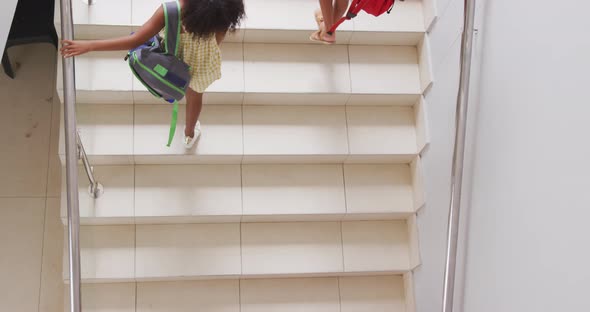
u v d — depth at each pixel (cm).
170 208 426
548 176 283
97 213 420
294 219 441
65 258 421
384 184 448
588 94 258
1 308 451
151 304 430
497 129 328
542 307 285
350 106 454
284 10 445
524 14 310
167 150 427
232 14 349
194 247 431
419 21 452
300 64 448
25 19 477
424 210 427
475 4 365
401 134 450
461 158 333
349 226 447
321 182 444
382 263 441
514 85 314
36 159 489
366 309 443
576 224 262
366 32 446
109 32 436
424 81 441
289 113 447
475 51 360
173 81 367
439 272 398
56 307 455
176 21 348
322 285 445
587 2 262
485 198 335
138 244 428
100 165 432
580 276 259
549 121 284
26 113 501
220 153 430
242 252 433
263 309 436
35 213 475
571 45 271
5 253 463
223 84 436
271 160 440
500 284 318
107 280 423
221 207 430
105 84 427
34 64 517
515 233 305
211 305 433
